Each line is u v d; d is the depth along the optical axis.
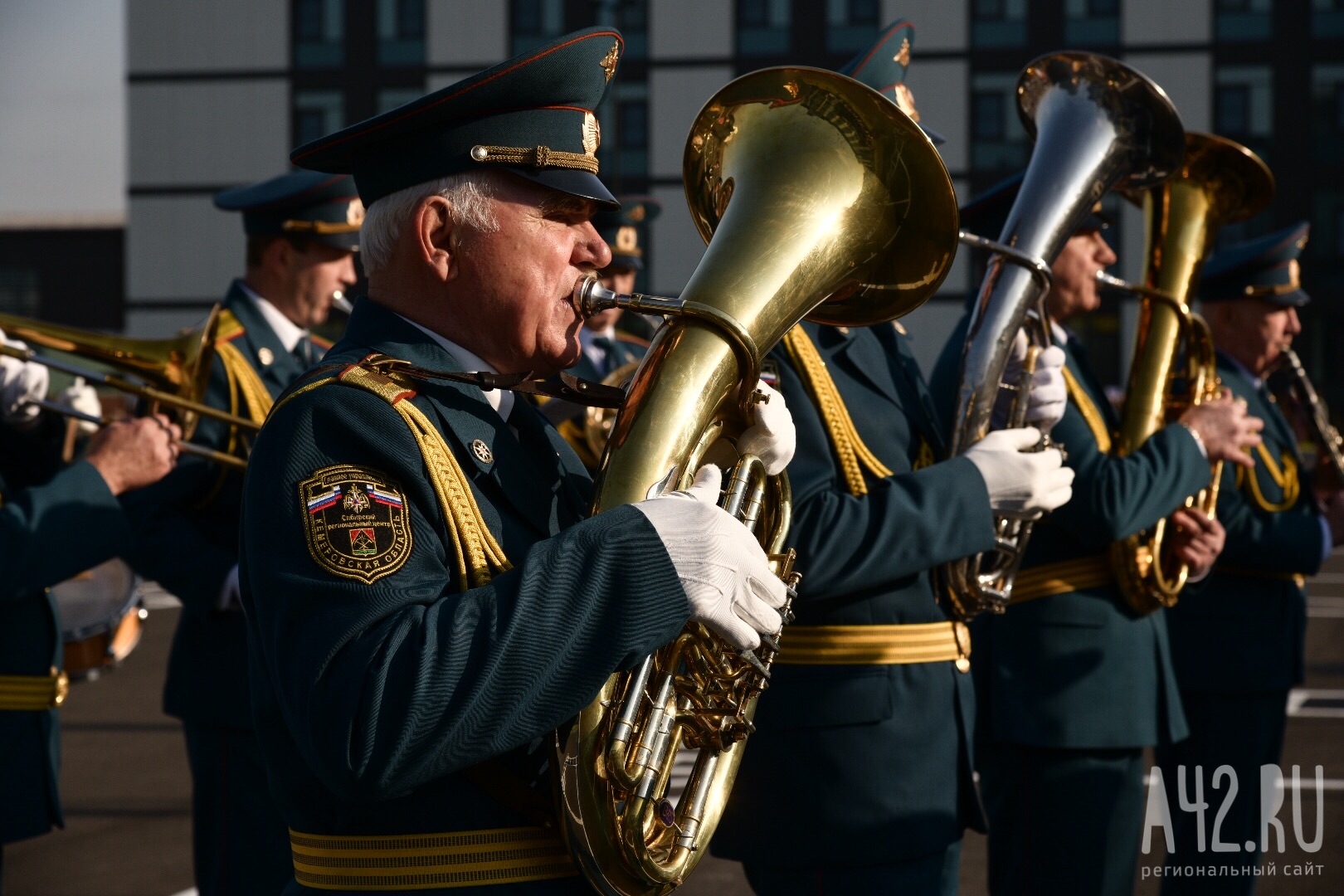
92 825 5.80
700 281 2.12
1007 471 2.88
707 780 1.96
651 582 1.72
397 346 1.91
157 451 3.37
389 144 1.93
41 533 3.14
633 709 1.78
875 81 3.09
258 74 31.73
